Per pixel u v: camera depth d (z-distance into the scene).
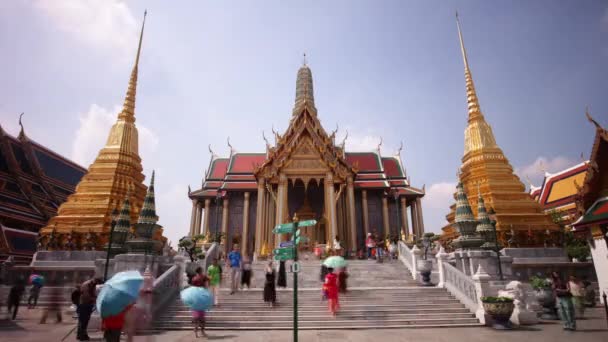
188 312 13.84
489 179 28.73
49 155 44.22
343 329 12.64
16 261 29.58
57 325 13.52
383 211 41.72
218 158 48.50
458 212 19.06
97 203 25.77
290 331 12.41
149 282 7.55
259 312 13.80
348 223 35.59
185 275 16.75
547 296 14.71
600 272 15.41
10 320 14.62
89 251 22.95
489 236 20.67
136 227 18.73
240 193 42.97
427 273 18.25
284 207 35.03
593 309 17.33
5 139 37.03
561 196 39.19
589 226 16.00
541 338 10.88
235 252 16.91
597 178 16.42
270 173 36.38
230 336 11.55
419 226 42.56
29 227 35.28
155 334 11.91
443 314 13.77
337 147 39.69
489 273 17.12
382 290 16.25
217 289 15.00
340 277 15.72
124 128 31.09
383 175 44.06
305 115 39.03
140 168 31.20
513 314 13.36
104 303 6.93
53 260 22.64
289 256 8.44
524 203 26.62
